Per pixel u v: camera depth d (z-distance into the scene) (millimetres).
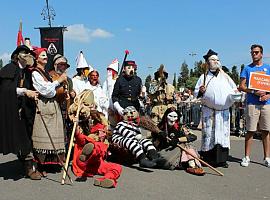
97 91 8969
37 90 6250
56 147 6426
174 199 5375
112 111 8375
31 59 6332
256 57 7809
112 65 10133
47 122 6402
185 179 6562
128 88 8164
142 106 8812
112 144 7547
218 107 7531
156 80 8570
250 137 7855
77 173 6516
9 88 6121
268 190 5934
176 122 7500
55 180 6340
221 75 7734
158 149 7570
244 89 7820
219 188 6008
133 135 7340
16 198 5352
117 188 5910
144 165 6973
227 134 7609
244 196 5578
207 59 7758
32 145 6426
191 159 7199
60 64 7098
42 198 5348
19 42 7242
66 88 6758
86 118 7059
